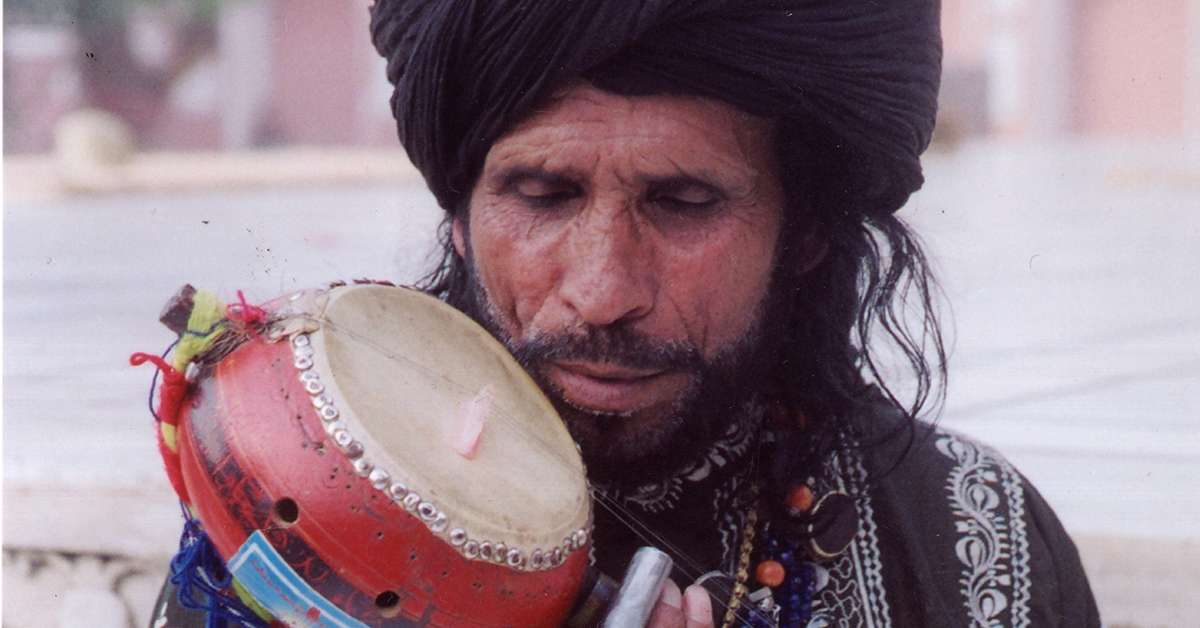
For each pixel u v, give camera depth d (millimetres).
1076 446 2641
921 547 1171
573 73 959
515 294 1021
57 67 19000
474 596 855
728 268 1015
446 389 940
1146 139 21891
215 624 919
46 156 18000
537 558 876
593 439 1043
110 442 2547
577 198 999
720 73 964
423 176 1101
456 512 848
